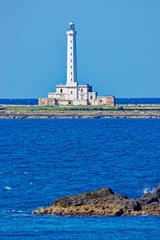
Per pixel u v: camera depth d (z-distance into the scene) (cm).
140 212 17800
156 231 16700
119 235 16438
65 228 16988
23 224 17412
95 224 17212
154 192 18212
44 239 16250
